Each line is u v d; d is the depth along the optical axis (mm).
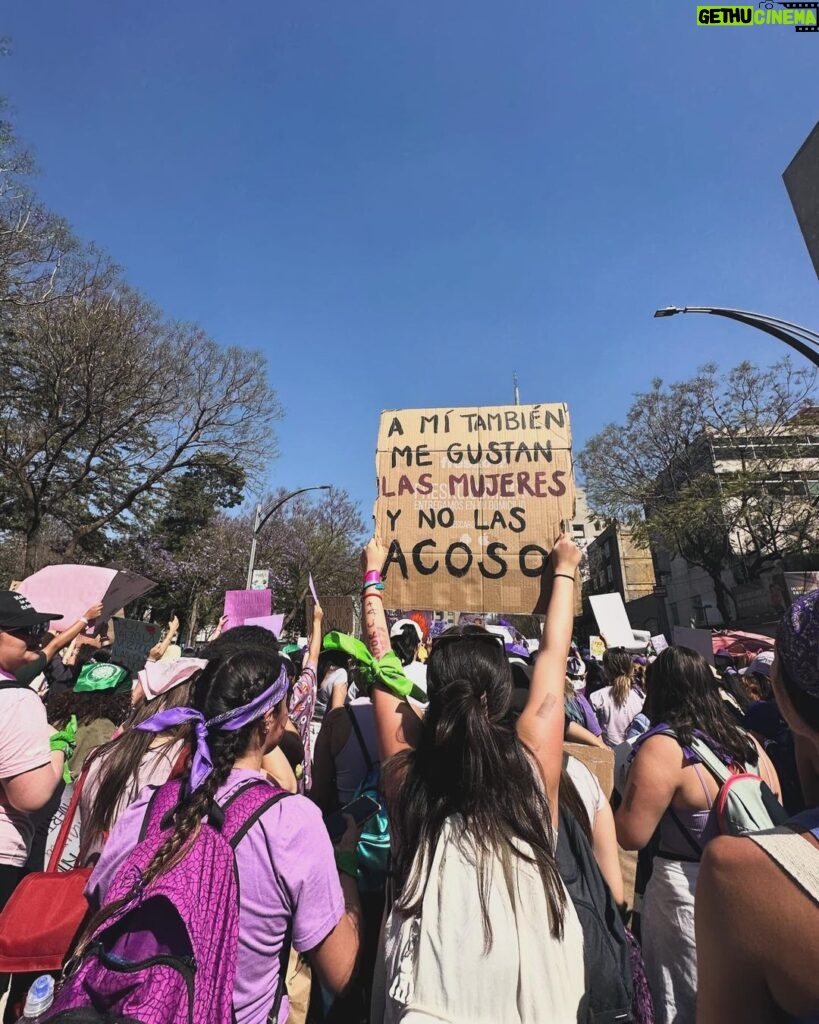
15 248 13961
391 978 1281
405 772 1541
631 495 24188
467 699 1448
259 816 1438
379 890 1847
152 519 29234
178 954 1159
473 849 1303
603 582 44188
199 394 19297
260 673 1610
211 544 33781
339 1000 1771
